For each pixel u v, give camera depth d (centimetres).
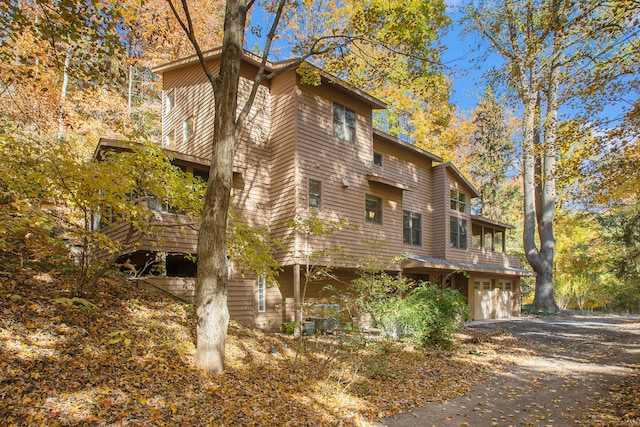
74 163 610
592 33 940
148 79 2425
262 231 901
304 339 1057
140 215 735
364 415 586
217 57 1388
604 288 3003
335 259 1335
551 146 1218
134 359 584
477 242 2283
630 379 812
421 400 672
